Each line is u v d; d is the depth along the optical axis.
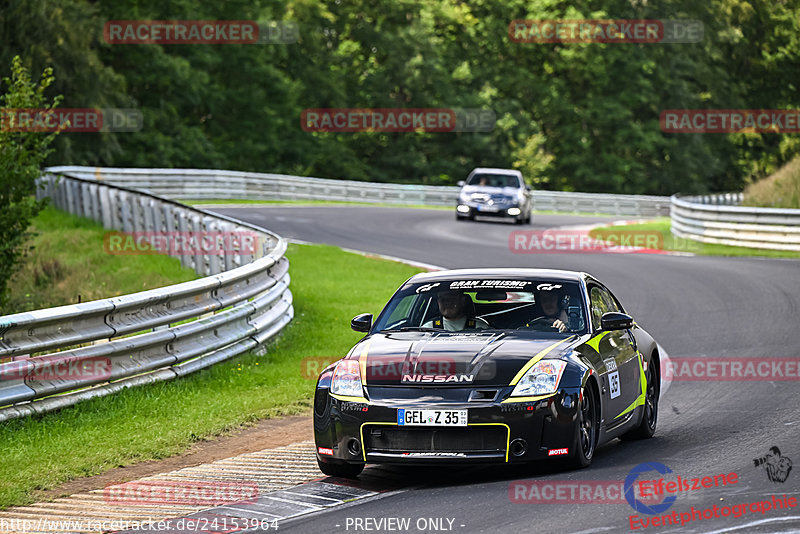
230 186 159.75
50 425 34.50
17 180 61.53
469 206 132.38
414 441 27.03
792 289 72.06
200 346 44.09
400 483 27.98
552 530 22.28
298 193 171.12
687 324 60.16
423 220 134.00
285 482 28.44
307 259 89.94
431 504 25.19
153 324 41.03
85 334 37.38
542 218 153.75
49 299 75.06
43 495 27.77
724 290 72.88
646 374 34.19
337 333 56.59
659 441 33.12
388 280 80.19
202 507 25.94
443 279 33.09
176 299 43.03
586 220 150.88
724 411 37.66
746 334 55.91
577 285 32.44
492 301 31.77
